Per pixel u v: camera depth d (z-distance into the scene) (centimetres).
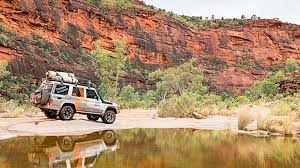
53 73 1642
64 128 1346
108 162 655
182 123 1803
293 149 883
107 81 5531
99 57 5697
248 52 12381
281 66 12194
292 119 1734
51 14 6550
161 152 795
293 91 6066
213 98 5166
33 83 4584
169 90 6794
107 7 8862
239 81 10681
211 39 12000
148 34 9694
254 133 1295
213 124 1747
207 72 10419
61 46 6312
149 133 1279
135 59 8800
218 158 727
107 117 1678
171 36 10488
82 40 7456
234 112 2677
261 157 751
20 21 5731
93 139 1042
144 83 7781
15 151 775
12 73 4356
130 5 9875
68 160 673
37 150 795
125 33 8894
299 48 13288
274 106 3017
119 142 980
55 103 1562
